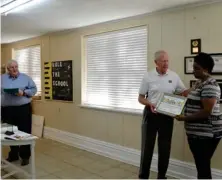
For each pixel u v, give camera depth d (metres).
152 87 3.07
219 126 2.50
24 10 3.60
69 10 3.63
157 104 2.91
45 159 4.26
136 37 4.04
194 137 2.52
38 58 6.10
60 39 5.37
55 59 5.53
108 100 4.52
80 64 4.94
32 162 3.05
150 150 3.10
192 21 3.33
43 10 3.59
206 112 2.39
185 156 3.46
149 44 3.81
